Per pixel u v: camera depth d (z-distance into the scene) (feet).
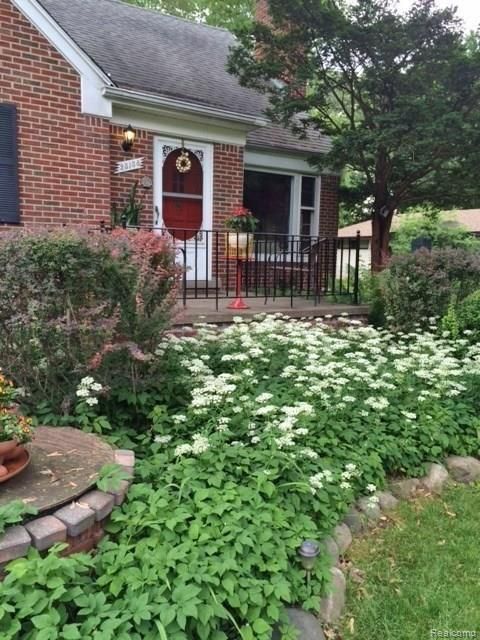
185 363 10.91
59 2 27.84
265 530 6.38
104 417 8.78
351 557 7.84
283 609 5.99
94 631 4.68
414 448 10.06
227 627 5.61
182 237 24.16
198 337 13.89
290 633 5.75
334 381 10.24
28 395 9.22
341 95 26.78
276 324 14.44
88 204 19.94
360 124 25.61
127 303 9.62
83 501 6.16
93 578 5.64
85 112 19.49
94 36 25.71
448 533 8.68
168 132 22.79
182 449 7.43
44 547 5.44
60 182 19.25
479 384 12.62
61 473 6.77
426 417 10.91
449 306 17.70
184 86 24.95
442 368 11.91
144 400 9.65
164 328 10.40
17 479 6.56
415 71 23.12
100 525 6.21
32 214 18.79
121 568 5.51
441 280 18.24
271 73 25.13
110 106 20.15
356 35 22.43
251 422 8.93
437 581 7.48
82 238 8.92
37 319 8.75
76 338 9.02
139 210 21.33
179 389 10.64
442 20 22.26
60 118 19.01
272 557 6.16
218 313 16.31
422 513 9.21
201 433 8.32
